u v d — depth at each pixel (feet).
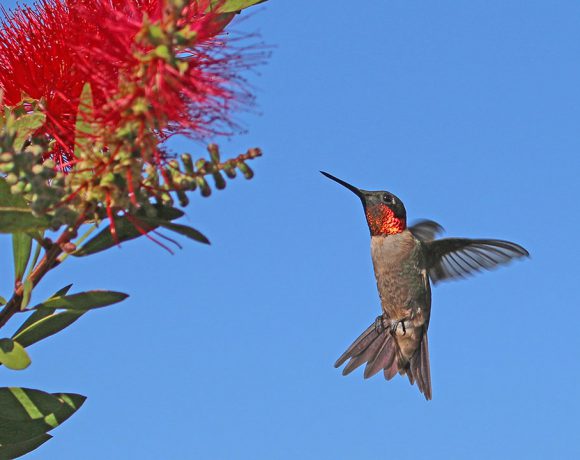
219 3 15.15
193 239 13.83
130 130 13.05
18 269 14.70
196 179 13.74
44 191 12.92
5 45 16.85
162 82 13.06
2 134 12.76
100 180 13.43
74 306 14.24
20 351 13.51
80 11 14.97
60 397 15.26
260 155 13.92
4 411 14.55
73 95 16.07
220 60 14.05
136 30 13.83
